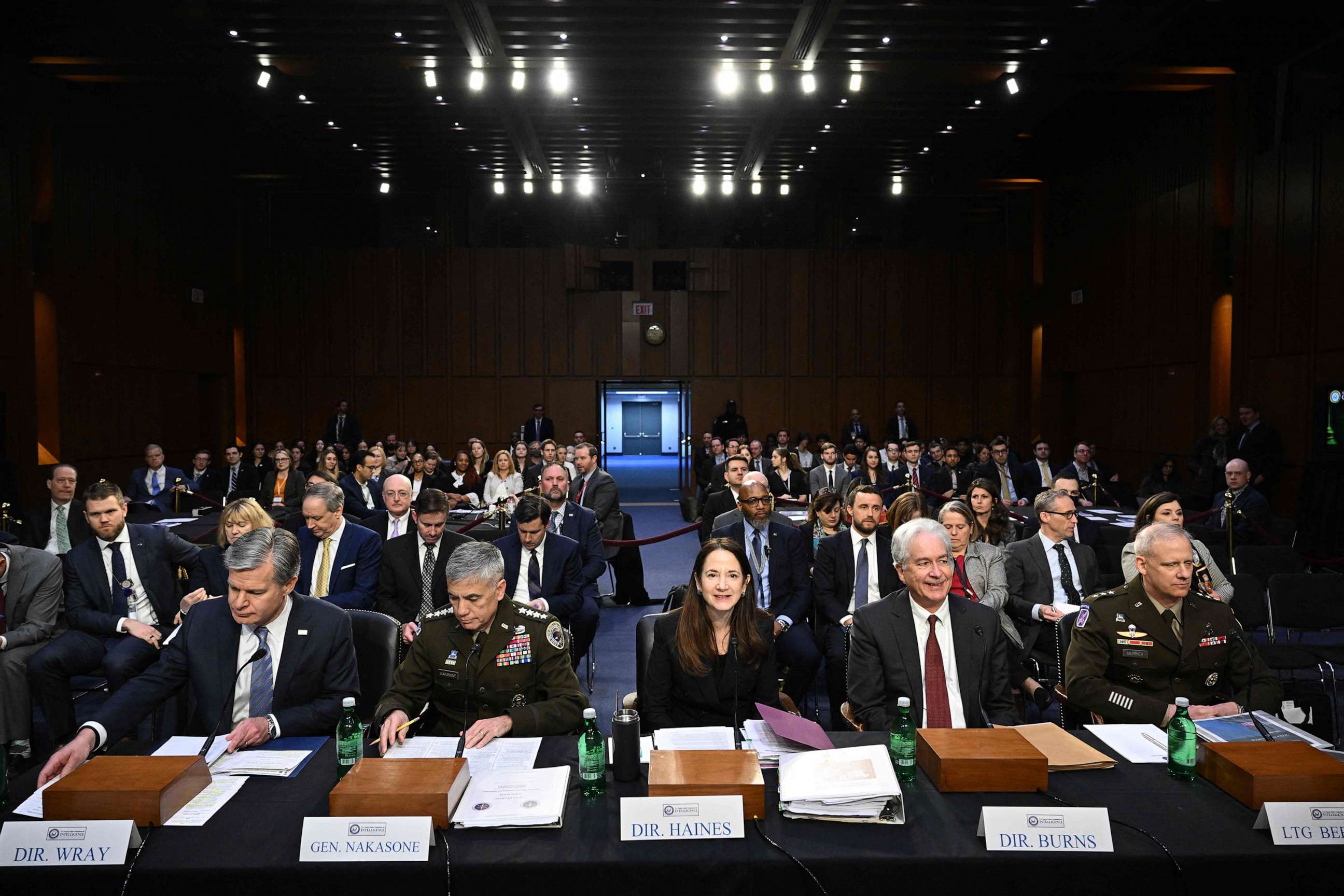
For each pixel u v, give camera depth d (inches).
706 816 86.7
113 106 538.9
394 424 787.4
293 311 778.8
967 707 128.5
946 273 799.1
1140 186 591.8
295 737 115.5
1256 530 303.1
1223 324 505.4
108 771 93.5
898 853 82.9
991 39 419.2
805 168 689.0
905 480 472.7
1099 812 83.8
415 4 383.6
